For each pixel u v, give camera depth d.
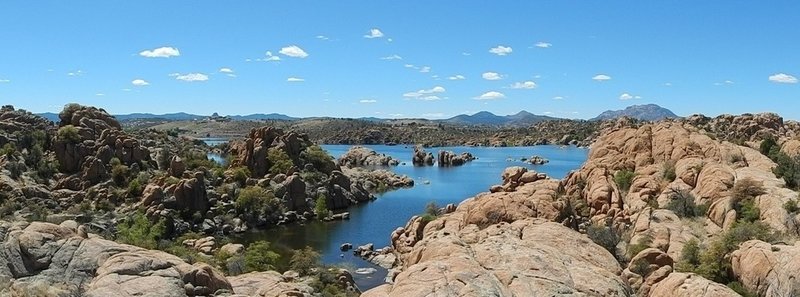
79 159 132.00
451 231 70.38
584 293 40.25
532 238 56.47
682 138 103.38
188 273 45.03
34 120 155.25
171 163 131.88
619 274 51.16
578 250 54.75
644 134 109.38
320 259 95.19
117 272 43.03
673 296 49.31
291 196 135.62
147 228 101.38
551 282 40.19
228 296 44.97
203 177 128.25
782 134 172.25
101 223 104.25
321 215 133.75
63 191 120.12
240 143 168.38
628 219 81.06
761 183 77.88
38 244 45.94
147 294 40.50
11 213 103.19
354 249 104.50
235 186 135.25
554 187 87.06
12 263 44.75
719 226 74.88
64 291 41.44
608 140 113.62
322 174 157.12
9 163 122.62
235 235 116.38
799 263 51.88
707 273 59.66
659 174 96.44
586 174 100.06
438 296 35.28
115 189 122.50
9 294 40.12
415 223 98.88
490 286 36.97
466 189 186.75
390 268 90.31
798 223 67.00
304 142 172.38
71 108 149.00
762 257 56.09
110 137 137.38
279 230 122.00
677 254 67.19
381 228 124.44
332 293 69.50
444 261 42.34
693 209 79.94
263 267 83.94
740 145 115.25
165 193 116.50
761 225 67.00
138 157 137.38
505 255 46.50
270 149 154.12
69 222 51.62
